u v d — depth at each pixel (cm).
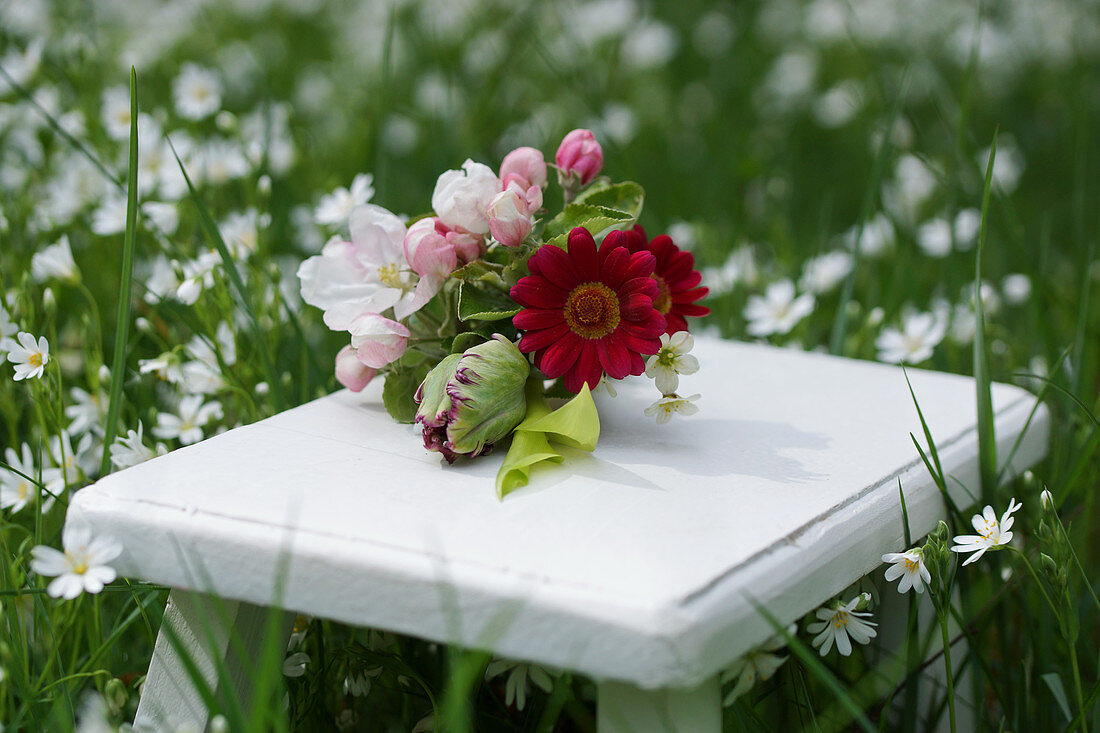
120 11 191
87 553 71
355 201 99
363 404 81
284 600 70
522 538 70
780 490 74
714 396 84
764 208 154
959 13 206
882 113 164
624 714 69
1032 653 84
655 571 68
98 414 91
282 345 101
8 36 132
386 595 69
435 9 180
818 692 82
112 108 112
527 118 161
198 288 90
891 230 128
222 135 146
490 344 75
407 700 82
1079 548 89
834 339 101
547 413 77
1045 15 208
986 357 81
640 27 192
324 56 205
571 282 76
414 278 80
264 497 72
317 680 81
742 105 200
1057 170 175
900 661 79
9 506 85
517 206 77
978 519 77
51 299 89
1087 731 82
